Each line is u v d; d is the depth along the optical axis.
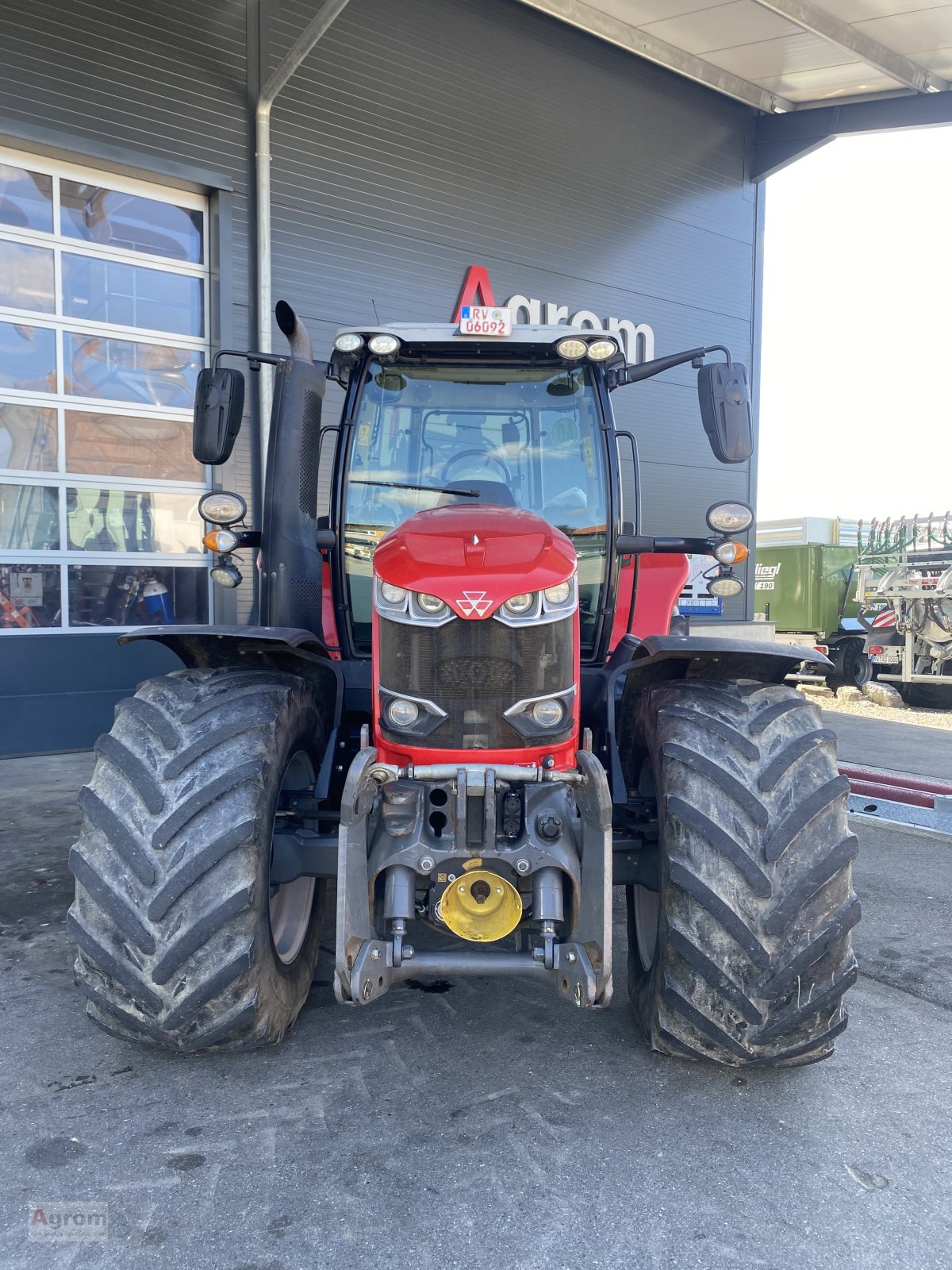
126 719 2.36
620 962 3.20
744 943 2.11
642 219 10.08
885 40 8.76
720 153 10.74
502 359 3.15
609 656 3.25
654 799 2.68
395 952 2.16
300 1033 2.67
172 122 6.97
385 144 8.15
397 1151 2.09
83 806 2.24
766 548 13.39
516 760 2.28
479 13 8.64
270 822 2.31
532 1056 2.55
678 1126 2.21
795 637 12.98
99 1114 2.24
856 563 12.06
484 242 8.86
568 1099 2.32
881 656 11.30
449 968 2.18
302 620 3.14
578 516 3.12
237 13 7.22
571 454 3.15
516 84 8.95
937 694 11.30
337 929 2.14
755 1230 1.84
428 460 3.15
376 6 7.98
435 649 2.29
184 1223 1.85
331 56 7.75
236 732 2.30
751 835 2.18
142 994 2.12
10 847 4.46
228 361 7.39
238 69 7.29
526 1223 1.85
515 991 2.99
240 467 7.48
